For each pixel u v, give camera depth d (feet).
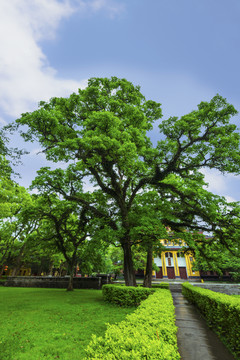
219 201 46.39
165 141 49.73
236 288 74.13
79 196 63.82
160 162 51.42
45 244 70.85
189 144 47.70
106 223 53.47
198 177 58.08
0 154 36.47
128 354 7.26
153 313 15.90
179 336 21.62
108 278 86.33
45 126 42.75
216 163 47.50
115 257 120.47
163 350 8.00
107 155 43.37
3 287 81.76
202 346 18.43
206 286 76.89
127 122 50.03
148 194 59.06
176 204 58.03
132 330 10.68
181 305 44.73
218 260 58.75
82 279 82.53
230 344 18.39
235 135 43.75
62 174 51.16
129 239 50.83
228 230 47.62
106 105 52.85
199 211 49.32
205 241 56.13
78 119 55.01
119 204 53.98
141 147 49.55
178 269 150.20
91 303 40.11
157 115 67.00
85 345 17.84
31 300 42.98
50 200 62.13
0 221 86.74
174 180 50.29
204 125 45.24
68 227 73.77
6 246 102.53
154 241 44.55
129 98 59.98
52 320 26.30
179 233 49.88
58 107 51.55
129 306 37.27
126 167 43.45
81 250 73.97
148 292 38.45
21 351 16.60
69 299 45.24
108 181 64.18
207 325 26.37
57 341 18.79
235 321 18.10
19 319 26.61
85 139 38.14
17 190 88.28
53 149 41.55
